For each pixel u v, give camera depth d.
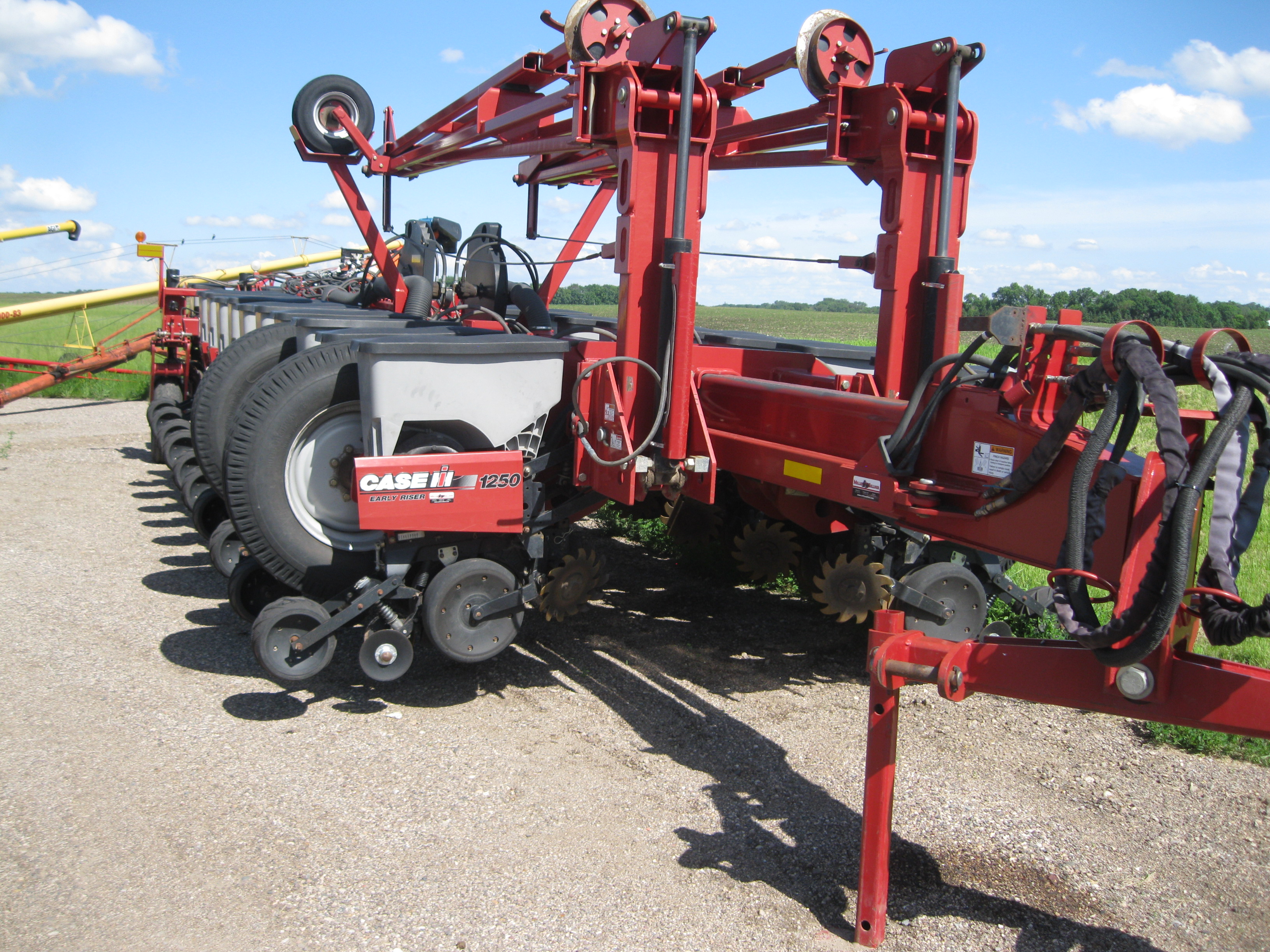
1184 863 3.20
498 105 5.85
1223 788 3.73
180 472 6.84
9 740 3.79
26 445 11.26
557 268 7.84
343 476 4.36
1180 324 50.69
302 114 7.07
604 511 8.03
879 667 2.57
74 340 30.73
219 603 5.69
